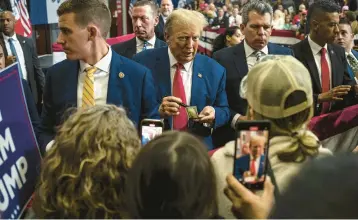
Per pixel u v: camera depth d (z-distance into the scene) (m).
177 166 1.00
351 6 6.88
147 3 3.84
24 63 4.79
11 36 4.63
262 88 1.37
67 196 1.26
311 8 3.16
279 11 7.18
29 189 1.68
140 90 2.25
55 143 1.35
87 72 2.20
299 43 3.28
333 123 2.72
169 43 2.61
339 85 3.18
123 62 2.26
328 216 0.83
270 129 1.32
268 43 3.09
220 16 7.50
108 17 2.18
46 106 2.31
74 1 2.11
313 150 1.31
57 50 5.40
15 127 1.68
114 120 1.34
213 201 1.11
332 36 3.09
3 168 1.54
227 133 2.82
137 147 1.33
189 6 7.80
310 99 1.39
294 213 0.86
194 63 2.70
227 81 2.93
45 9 5.00
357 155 0.95
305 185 0.87
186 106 2.48
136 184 1.01
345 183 0.84
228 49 3.04
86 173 1.25
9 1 4.87
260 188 1.30
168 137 1.08
